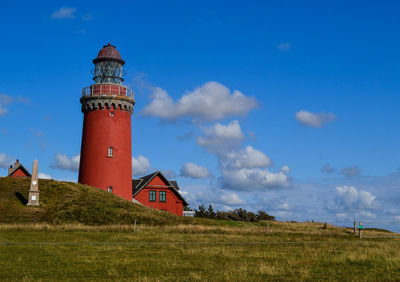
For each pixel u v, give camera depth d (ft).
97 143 205.05
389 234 152.46
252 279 61.67
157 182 241.76
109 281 59.82
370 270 69.62
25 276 61.11
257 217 250.98
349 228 174.91
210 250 87.92
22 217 150.61
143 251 85.87
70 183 192.95
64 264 71.00
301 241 109.70
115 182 203.51
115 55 216.74
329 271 68.28
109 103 207.31
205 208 262.47
